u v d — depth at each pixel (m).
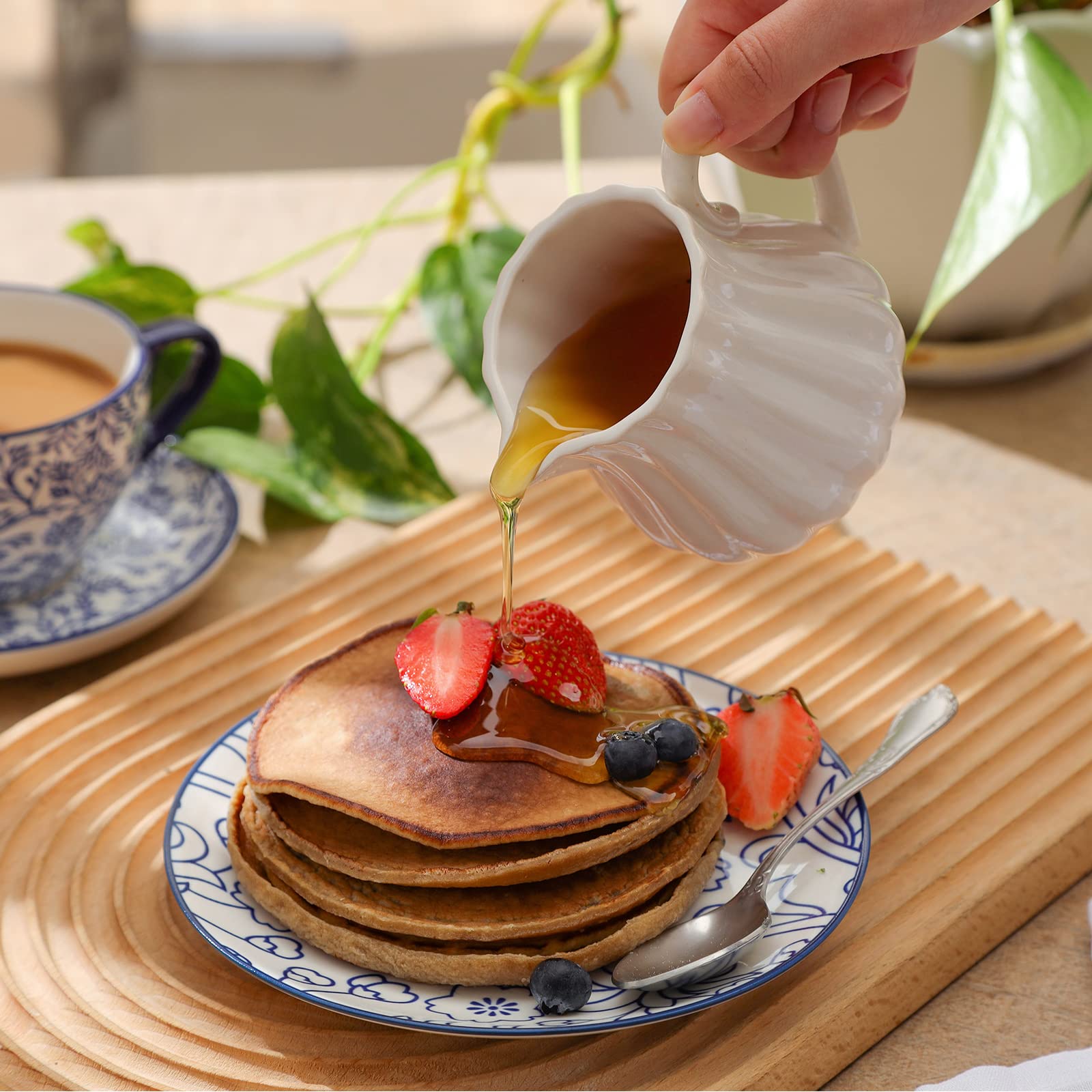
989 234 0.88
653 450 0.74
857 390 0.74
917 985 0.77
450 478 0.98
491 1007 0.75
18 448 0.85
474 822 0.76
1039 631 0.89
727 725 0.81
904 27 0.74
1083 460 0.99
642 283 0.77
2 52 2.52
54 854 0.81
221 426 0.99
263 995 0.77
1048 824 0.81
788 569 0.92
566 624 0.79
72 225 1.17
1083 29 0.92
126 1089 0.74
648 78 2.11
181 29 2.66
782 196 0.98
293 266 1.13
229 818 0.79
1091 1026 0.77
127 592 0.90
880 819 0.82
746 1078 0.75
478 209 1.19
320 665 0.81
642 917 0.76
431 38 2.66
